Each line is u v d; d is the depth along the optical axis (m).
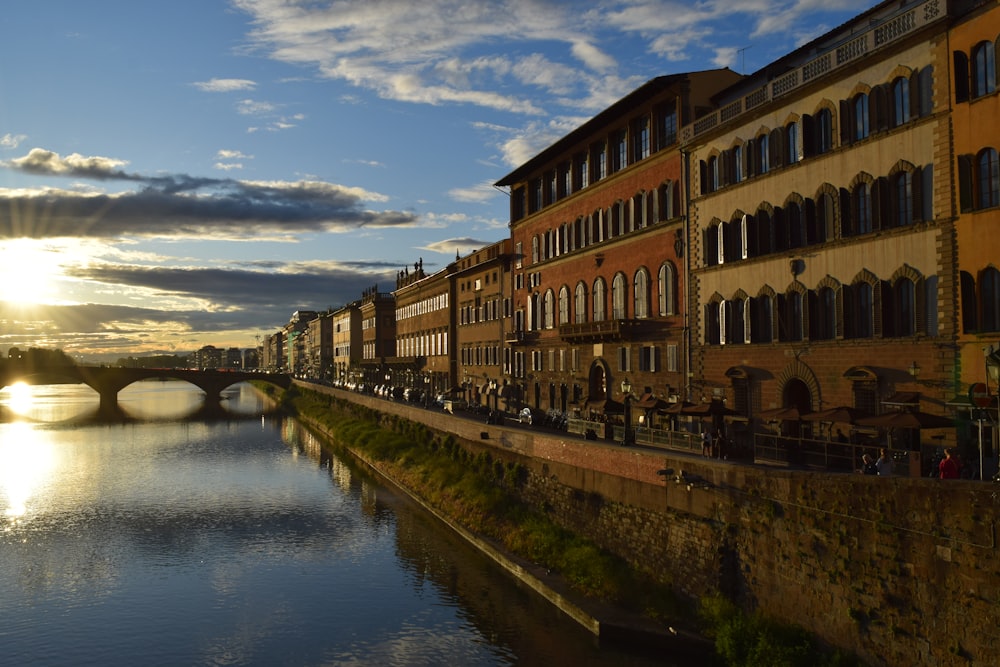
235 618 34.78
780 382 40.53
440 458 60.53
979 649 19.72
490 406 81.94
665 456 32.69
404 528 49.72
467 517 48.16
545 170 70.75
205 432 111.50
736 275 43.97
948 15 31.23
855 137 36.31
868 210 35.47
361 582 39.31
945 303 31.55
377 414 87.88
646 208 53.62
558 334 67.25
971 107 30.53
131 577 40.78
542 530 40.94
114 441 99.75
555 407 67.62
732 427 43.56
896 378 33.72
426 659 29.91
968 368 30.58
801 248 38.88
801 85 38.84
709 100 50.09
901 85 34.03
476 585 37.66
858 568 23.41
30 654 31.14
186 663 30.16
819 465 31.92
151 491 63.97
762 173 42.12
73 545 47.12
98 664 30.14
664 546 32.62
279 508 56.84
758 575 27.50
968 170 30.64
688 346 48.34
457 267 96.56
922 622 21.30
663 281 51.56
